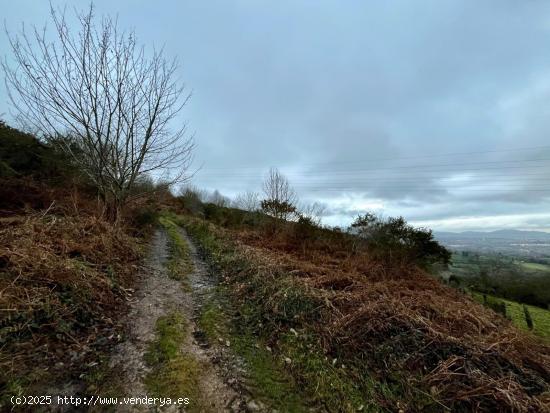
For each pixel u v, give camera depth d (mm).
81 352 3090
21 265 3730
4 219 5293
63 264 4117
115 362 3037
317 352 3789
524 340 4594
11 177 8117
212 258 8992
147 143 8781
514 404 2953
